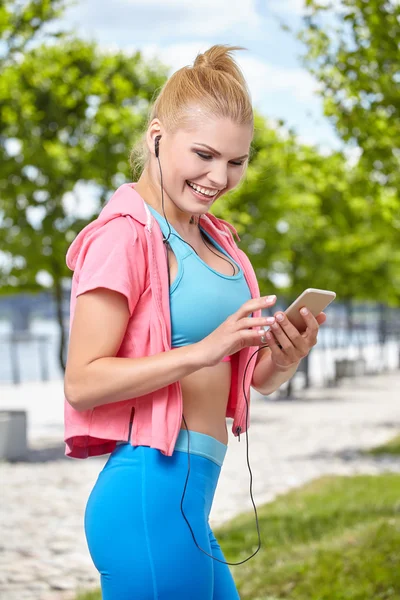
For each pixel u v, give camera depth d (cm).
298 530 710
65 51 1451
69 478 1088
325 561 553
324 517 754
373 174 1027
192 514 208
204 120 207
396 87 879
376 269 2755
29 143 1331
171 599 203
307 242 2267
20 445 1262
